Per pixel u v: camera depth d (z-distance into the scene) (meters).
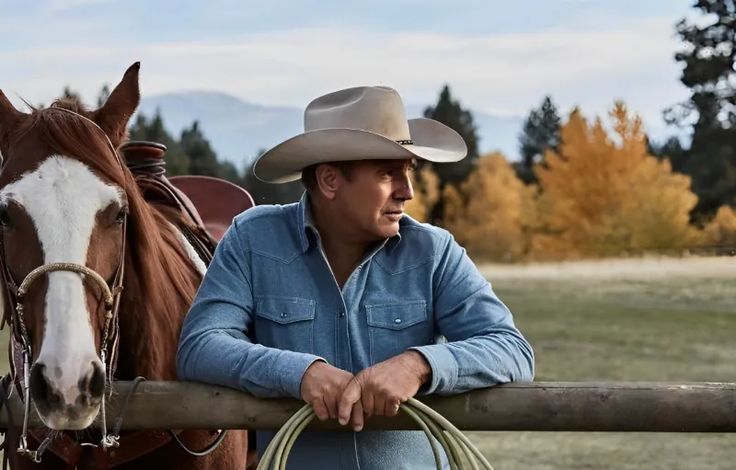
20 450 2.14
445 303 2.22
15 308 2.17
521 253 36.53
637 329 13.77
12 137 2.25
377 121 2.23
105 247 2.16
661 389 2.06
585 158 31.66
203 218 3.90
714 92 34.88
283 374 2.00
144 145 3.31
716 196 33.22
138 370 2.48
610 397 2.06
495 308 2.21
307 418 2.01
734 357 10.73
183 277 2.83
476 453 1.96
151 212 2.92
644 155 31.56
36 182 2.13
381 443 2.17
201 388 2.12
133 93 2.42
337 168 2.16
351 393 1.94
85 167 2.18
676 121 35.56
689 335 12.94
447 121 49.00
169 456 2.60
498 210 38.97
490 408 2.08
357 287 2.21
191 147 43.22
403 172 2.18
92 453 2.48
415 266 2.24
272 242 2.27
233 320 2.19
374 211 2.15
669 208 30.92
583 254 31.53
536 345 11.91
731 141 34.25
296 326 2.20
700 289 20.80
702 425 2.06
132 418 2.14
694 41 35.34
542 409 2.07
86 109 2.42
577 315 16.00
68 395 1.98
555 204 32.25
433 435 2.04
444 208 41.91
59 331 2.02
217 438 2.68
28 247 2.09
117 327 2.26
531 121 52.81
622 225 31.28
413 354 2.02
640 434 6.98
